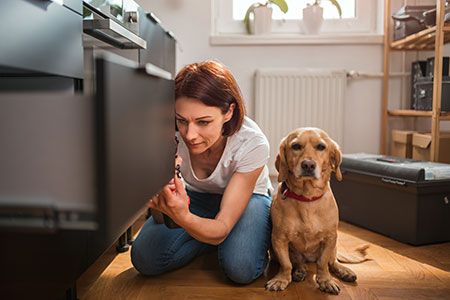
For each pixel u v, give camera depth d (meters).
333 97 2.66
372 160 1.95
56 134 0.39
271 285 1.24
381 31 2.79
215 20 2.87
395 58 2.76
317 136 1.27
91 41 1.16
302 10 2.75
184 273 1.37
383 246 1.67
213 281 1.31
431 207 1.67
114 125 0.40
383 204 1.81
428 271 1.39
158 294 1.21
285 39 2.70
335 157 1.30
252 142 1.26
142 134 0.49
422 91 2.36
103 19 1.13
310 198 1.24
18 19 0.76
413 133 2.37
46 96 0.40
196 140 1.06
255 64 2.75
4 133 0.41
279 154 1.32
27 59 0.79
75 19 0.99
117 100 0.40
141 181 0.49
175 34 2.76
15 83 0.93
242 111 1.19
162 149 0.59
